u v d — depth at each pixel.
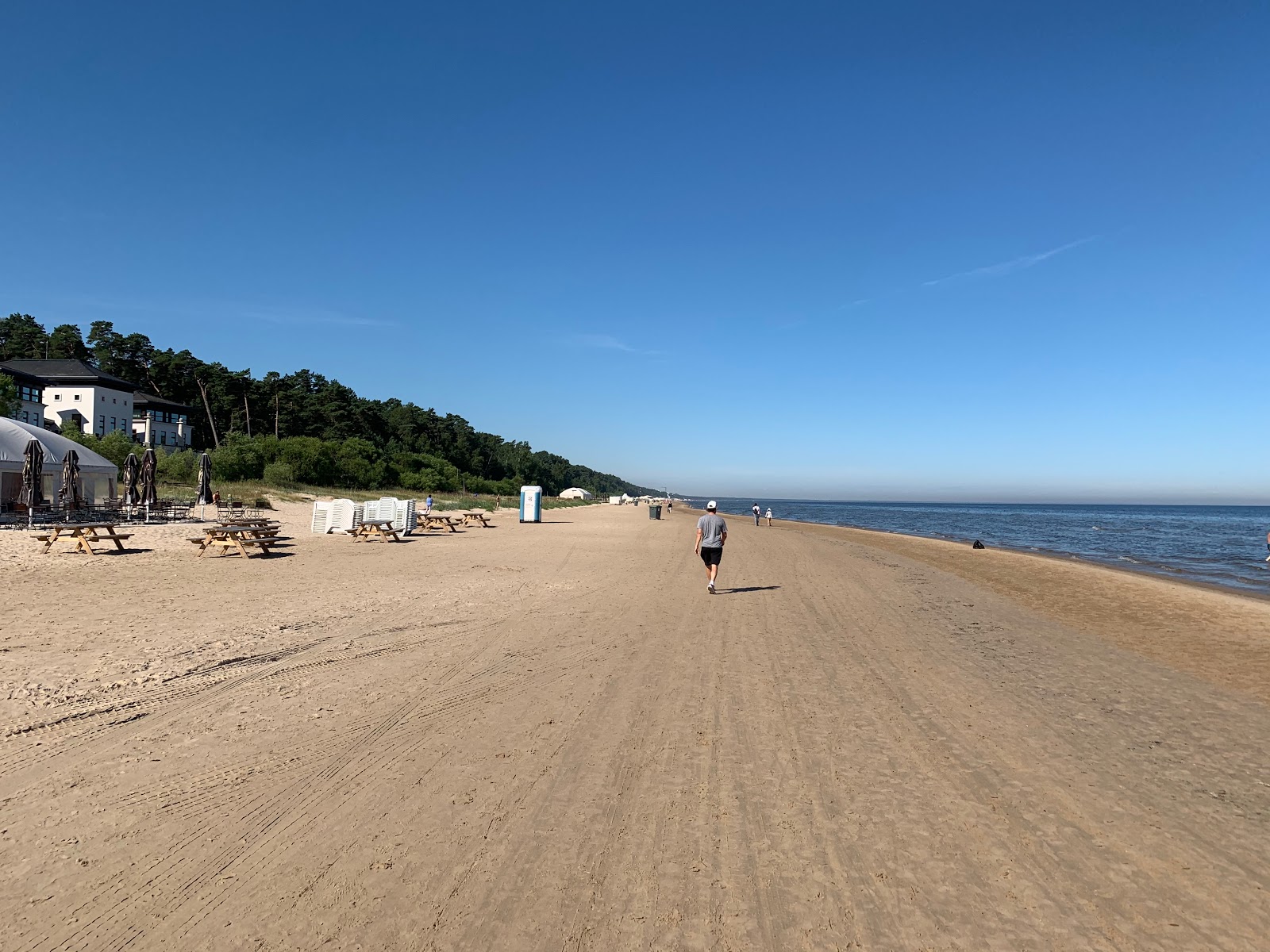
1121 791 4.81
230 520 25.62
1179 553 35.03
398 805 4.30
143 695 6.19
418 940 3.01
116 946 2.93
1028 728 6.11
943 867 3.74
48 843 3.74
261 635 8.61
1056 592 16.52
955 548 32.28
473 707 6.27
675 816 4.26
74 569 13.91
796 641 9.48
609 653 8.43
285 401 90.69
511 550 21.55
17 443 27.20
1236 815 4.47
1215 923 3.28
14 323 85.50
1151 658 9.35
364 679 7.00
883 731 5.90
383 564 16.64
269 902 3.27
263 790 4.45
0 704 5.79
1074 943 3.10
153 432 70.50
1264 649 10.26
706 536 13.77
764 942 3.06
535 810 4.29
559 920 3.18
